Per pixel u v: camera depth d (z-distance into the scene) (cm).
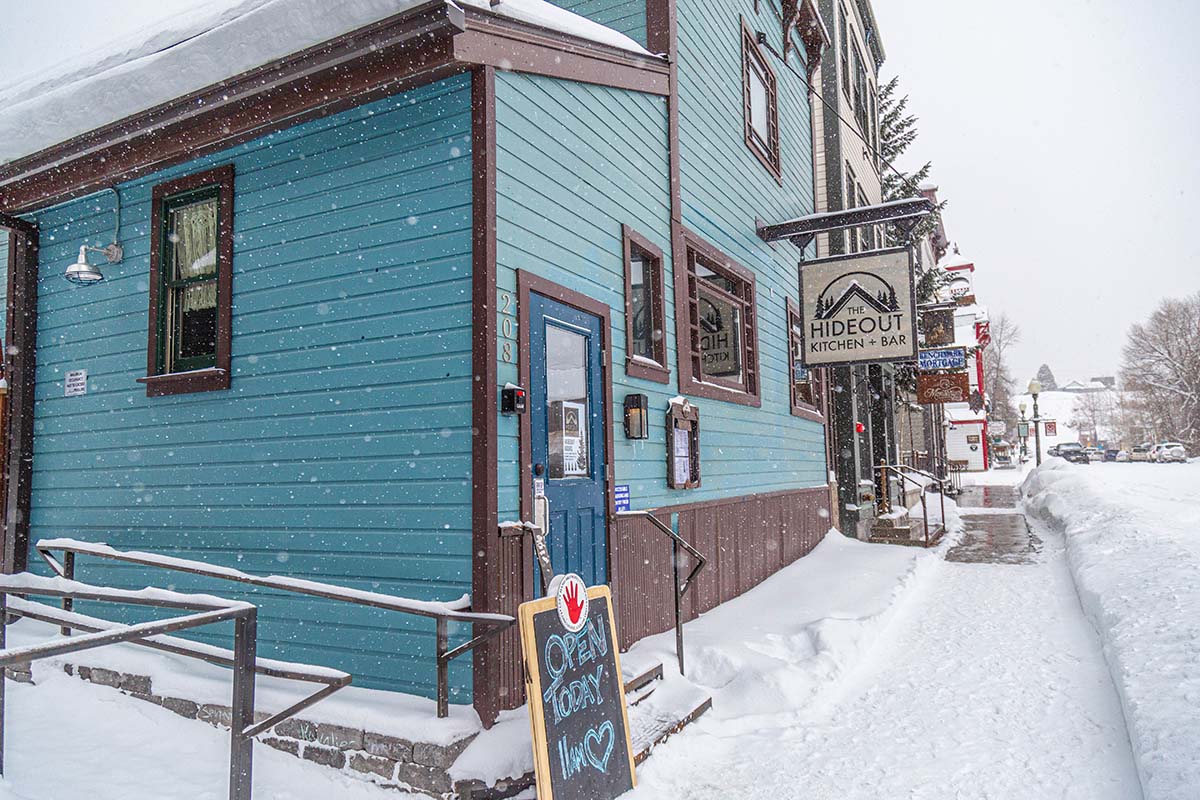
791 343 1133
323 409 498
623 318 630
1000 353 7481
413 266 476
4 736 430
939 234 2947
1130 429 7281
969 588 902
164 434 566
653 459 666
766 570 933
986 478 3962
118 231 617
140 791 380
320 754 420
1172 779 340
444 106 476
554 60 543
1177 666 479
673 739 464
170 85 492
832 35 1404
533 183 511
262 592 505
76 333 630
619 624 579
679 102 779
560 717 377
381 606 413
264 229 536
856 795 397
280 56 454
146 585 561
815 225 981
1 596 427
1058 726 468
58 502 620
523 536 463
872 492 1423
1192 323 6216
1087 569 856
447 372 456
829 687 559
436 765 384
